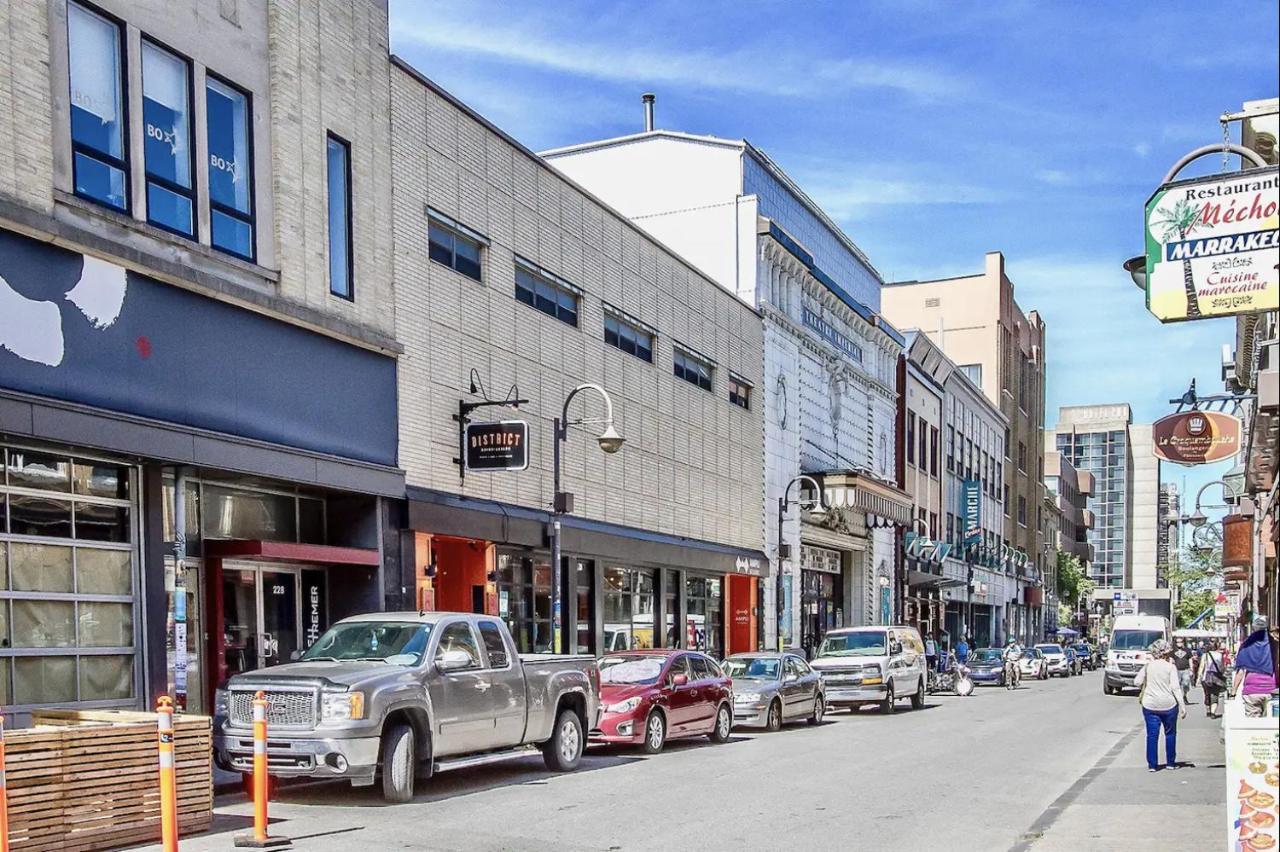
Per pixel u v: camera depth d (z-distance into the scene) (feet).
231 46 56.44
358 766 38.63
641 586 96.84
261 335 56.29
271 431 56.44
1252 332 75.15
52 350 45.09
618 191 127.03
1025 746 65.92
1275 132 57.82
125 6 50.42
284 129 58.80
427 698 41.70
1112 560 517.55
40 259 44.83
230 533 56.85
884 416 164.76
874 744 66.64
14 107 44.19
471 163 74.90
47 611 46.29
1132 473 533.55
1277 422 66.95
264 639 58.54
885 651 96.73
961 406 214.69
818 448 137.18
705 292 109.70
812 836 36.11
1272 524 92.22
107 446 46.60
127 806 32.58
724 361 113.09
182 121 53.78
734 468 114.52
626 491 93.15
